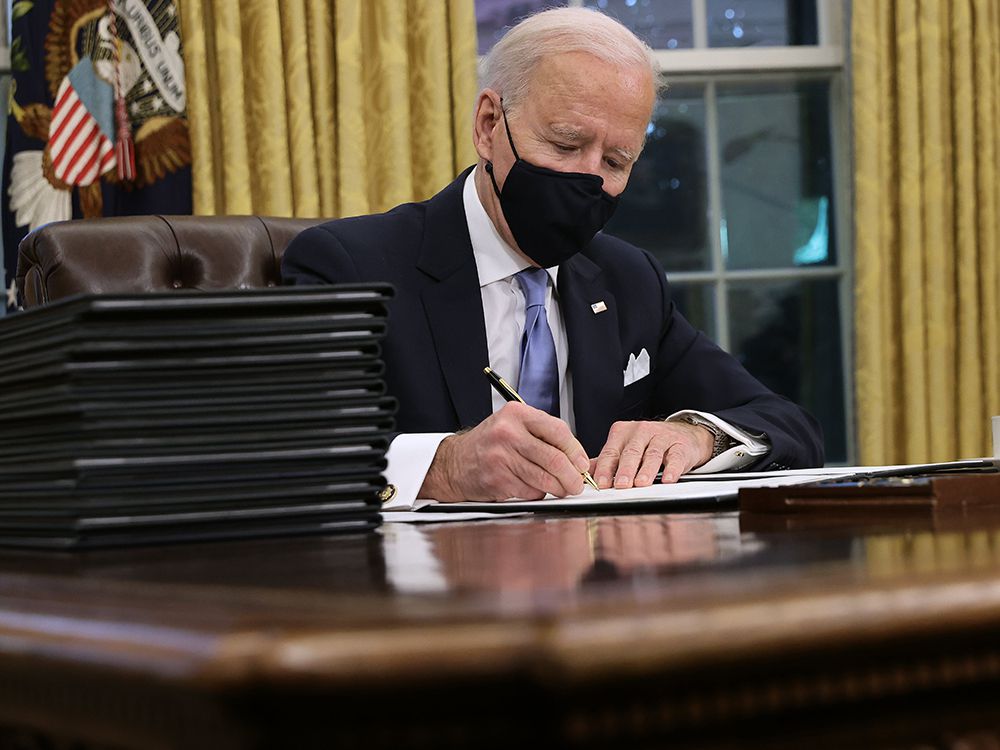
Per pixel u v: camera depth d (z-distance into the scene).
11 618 0.38
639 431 1.53
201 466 0.69
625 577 0.40
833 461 4.02
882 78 3.60
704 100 3.98
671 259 3.98
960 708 0.34
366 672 0.28
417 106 3.36
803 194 4.02
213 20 3.26
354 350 0.74
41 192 3.15
